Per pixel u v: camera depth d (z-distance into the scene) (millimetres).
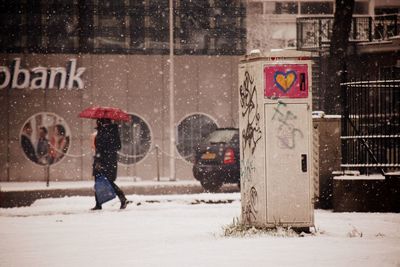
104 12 44438
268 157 15688
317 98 45281
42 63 43906
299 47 45062
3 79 43594
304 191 15734
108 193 23391
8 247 14703
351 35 45344
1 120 43438
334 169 22828
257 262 11719
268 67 15797
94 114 24500
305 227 15805
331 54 42000
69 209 23766
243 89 16453
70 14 44156
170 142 42562
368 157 23078
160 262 12031
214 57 45250
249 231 15453
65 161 43656
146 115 44500
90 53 44188
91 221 19750
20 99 43656
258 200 15734
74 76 44000
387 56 44406
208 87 45188
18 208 24219
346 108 23250
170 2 43344
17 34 43750
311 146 15773
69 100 43969
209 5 45250
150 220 19703
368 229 16672
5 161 43375
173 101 43312
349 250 12906
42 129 43750
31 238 16125
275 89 15781
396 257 12109
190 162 44719
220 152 32625
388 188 21609
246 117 16266
